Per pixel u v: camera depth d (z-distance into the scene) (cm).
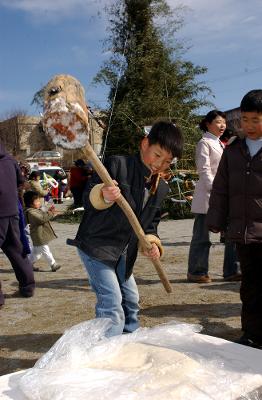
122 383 183
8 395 186
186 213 1434
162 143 285
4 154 531
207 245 588
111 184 258
